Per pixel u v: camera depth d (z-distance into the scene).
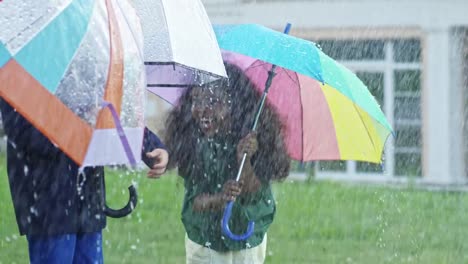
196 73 16.08
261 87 17.42
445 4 58.56
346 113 17.64
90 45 12.31
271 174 16.36
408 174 57.69
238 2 61.31
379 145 17.86
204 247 16.25
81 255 14.12
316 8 60.38
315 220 32.16
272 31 16.80
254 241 16.34
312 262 24.86
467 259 26.25
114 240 26.34
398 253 26.77
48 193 13.66
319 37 60.56
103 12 12.67
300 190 40.44
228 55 17.28
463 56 58.66
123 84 12.47
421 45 59.03
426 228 31.48
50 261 13.67
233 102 16.55
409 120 58.91
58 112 11.86
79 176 13.83
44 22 12.17
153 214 31.09
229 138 16.28
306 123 17.64
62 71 11.98
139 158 12.55
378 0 59.25
